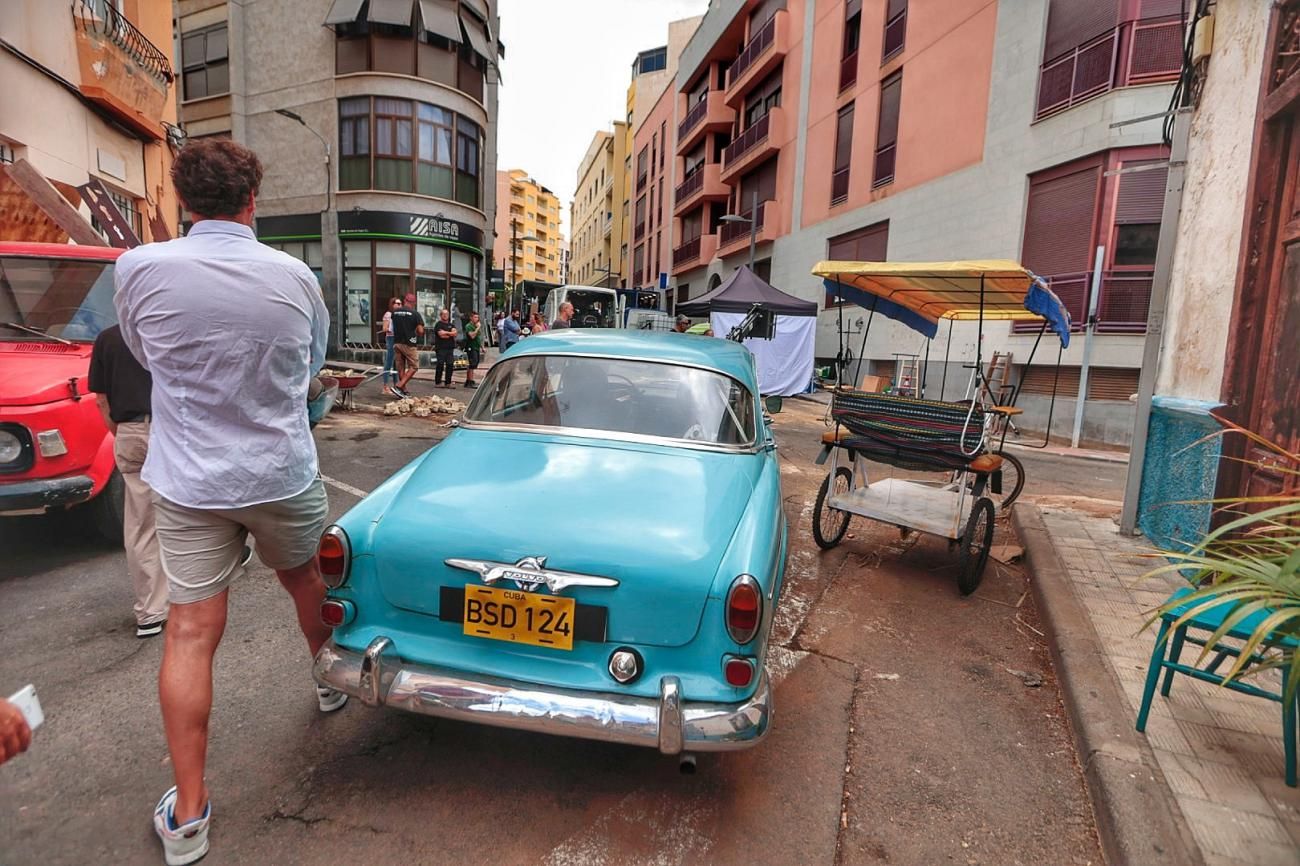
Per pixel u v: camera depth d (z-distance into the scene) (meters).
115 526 4.30
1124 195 11.60
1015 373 13.65
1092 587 4.37
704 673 2.22
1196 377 4.87
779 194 23.81
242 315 2.02
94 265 4.68
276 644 3.37
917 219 16.28
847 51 19.67
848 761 2.73
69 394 3.92
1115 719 2.85
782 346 16.05
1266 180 4.09
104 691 2.88
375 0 19.97
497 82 26.20
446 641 2.33
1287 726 2.41
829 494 5.21
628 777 2.55
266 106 21.55
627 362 3.51
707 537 2.37
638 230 45.03
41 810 2.22
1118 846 2.16
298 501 2.31
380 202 20.56
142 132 11.14
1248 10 4.54
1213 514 4.33
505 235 105.25
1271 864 2.06
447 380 14.57
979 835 2.35
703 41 29.92
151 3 12.42
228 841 2.13
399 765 2.54
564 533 2.31
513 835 2.23
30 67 8.35
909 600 4.46
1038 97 12.96
